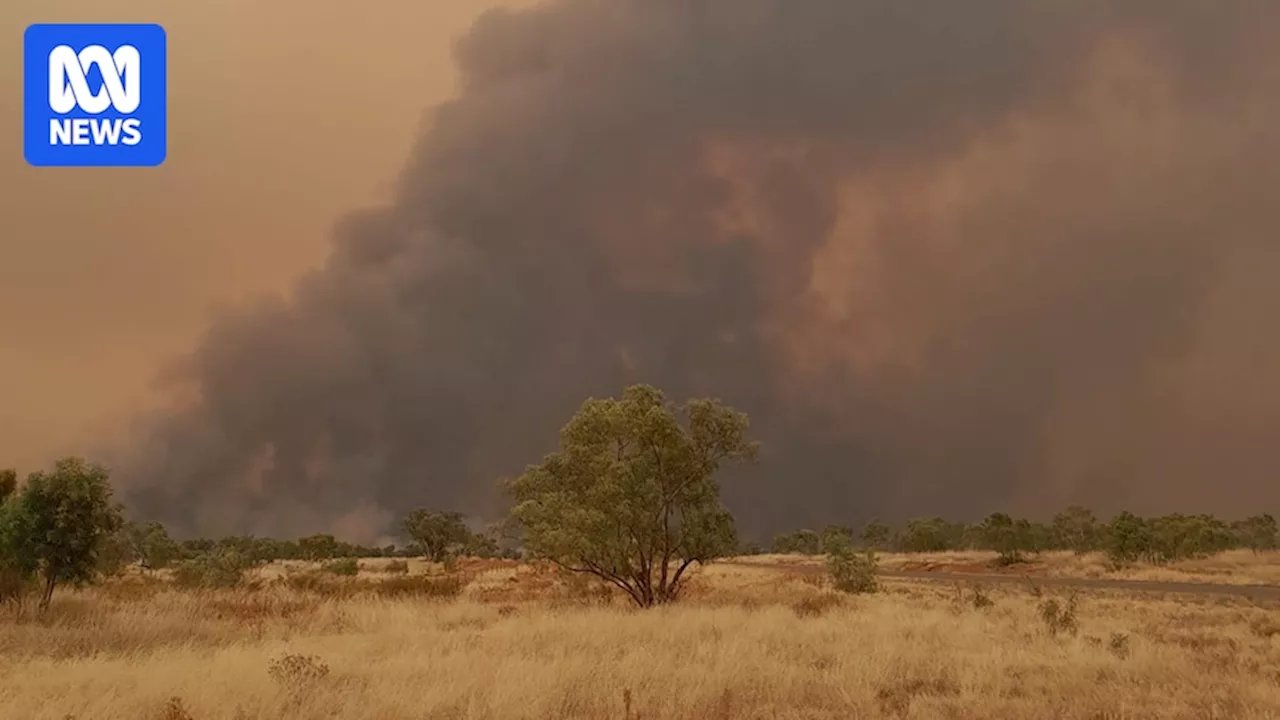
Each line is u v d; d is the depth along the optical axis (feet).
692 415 89.61
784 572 165.58
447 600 84.07
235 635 55.06
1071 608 64.39
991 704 31.99
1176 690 35.78
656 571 99.86
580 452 89.76
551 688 31.81
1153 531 207.82
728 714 29.89
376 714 28.17
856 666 38.93
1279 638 56.03
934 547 314.14
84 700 29.81
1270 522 256.93
